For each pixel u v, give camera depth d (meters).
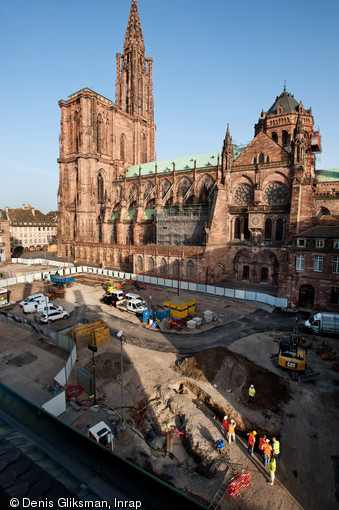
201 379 31.84
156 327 47.81
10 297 65.88
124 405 27.94
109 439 22.22
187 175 97.69
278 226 72.00
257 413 26.75
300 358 32.19
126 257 97.94
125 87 136.00
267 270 73.19
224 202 77.00
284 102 89.06
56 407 25.83
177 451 23.56
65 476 4.62
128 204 109.88
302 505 18.61
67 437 5.54
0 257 109.31
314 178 79.69
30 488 3.90
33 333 44.62
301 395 29.09
